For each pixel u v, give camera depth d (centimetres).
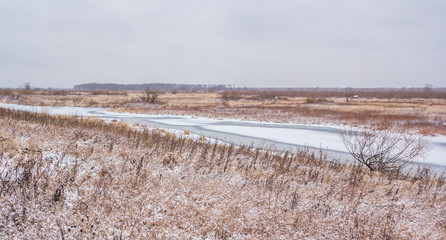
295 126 2727
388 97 9744
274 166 973
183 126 2509
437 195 789
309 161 1155
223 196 631
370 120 3144
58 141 896
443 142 2050
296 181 823
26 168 579
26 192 494
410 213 637
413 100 8125
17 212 445
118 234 435
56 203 492
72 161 705
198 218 525
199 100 6881
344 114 3753
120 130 1346
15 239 387
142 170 710
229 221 527
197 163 863
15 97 5856
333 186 792
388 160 1109
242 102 6444
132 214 504
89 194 548
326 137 2128
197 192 639
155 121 2805
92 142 974
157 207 541
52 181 565
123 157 817
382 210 642
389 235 519
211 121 2972
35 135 941
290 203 633
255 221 536
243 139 1958
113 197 552
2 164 605
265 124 2844
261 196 661
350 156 1522
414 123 2920
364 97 9825
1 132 879
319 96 9900
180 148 1066
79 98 6494
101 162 735
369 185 841
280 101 6731
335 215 597
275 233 508
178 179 700
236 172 841
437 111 4372
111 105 4778
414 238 518
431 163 1459
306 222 552
